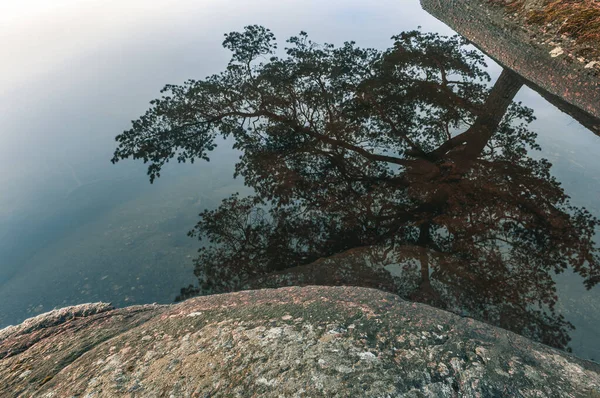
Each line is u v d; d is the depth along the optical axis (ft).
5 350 6.23
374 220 10.35
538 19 11.51
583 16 10.29
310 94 15.69
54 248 11.21
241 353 5.06
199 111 15.96
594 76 9.17
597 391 4.42
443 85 14.92
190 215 11.87
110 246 10.91
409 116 13.73
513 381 4.50
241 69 17.89
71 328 6.65
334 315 5.82
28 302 9.23
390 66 16.48
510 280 7.98
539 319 7.12
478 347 5.07
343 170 12.09
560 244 8.52
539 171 10.70
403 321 5.64
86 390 4.83
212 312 6.31
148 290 9.25
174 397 4.45
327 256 9.72
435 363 4.73
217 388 4.50
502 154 11.43
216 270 9.70
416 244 9.40
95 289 9.41
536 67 11.09
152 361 5.19
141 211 12.41
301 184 12.03
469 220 9.55
